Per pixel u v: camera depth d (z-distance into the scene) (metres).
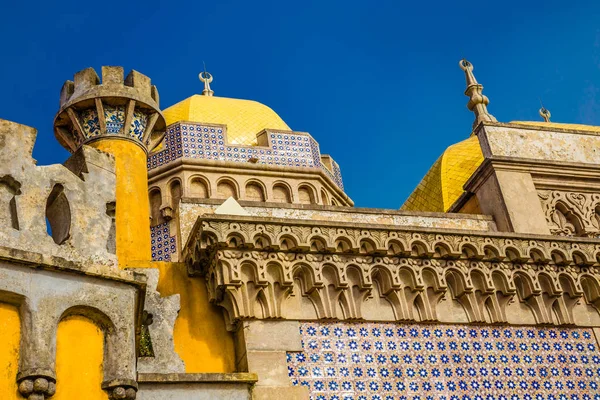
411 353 13.48
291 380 12.43
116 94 14.80
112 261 9.79
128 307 9.44
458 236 14.60
